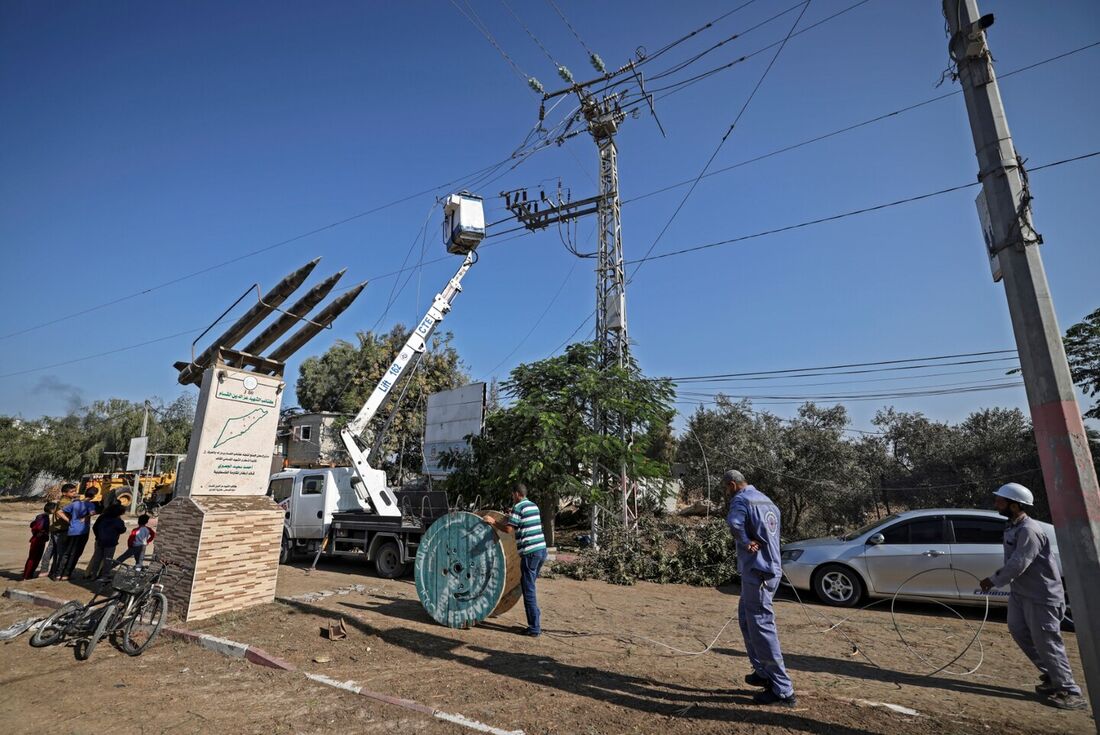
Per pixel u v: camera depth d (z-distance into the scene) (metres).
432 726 4.42
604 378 16.25
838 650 6.70
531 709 4.69
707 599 10.18
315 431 34.88
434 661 6.00
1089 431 19.33
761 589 4.83
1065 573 3.60
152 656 6.26
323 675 5.55
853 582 9.27
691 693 5.04
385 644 6.58
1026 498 5.41
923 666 6.09
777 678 4.71
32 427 48.69
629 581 11.86
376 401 14.76
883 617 8.53
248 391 9.10
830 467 24.22
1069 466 3.61
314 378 41.69
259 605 8.29
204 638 6.57
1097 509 3.53
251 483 8.95
